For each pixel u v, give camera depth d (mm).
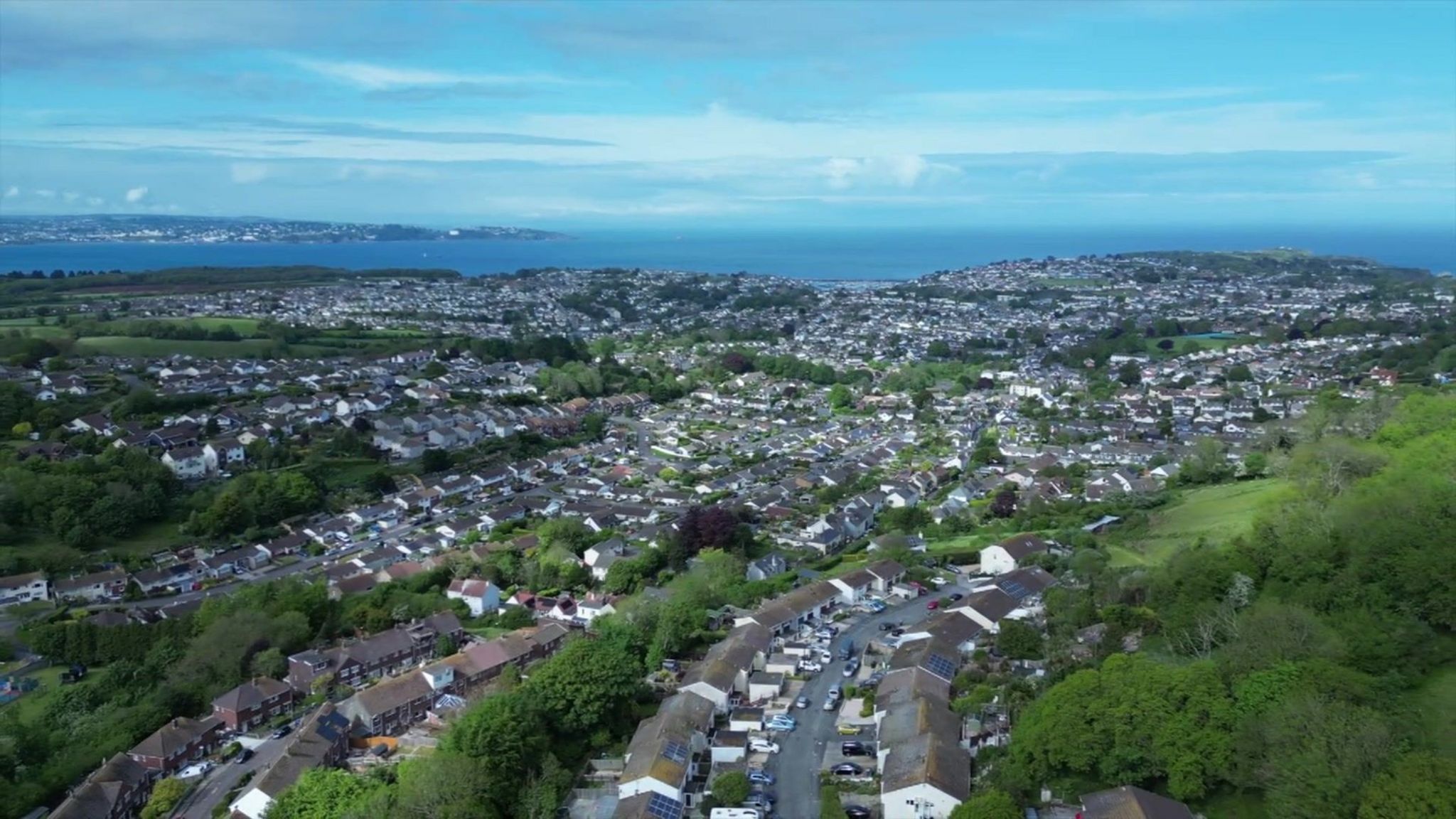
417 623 138500
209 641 125500
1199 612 99250
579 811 87438
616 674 101875
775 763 93438
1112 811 75438
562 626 134375
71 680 128500
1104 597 118375
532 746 91875
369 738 105688
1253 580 104062
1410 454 127875
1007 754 87250
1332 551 100000
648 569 153500
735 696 107812
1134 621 109000
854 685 108750
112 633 132750
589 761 95625
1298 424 192500
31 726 110562
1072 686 86375
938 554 155375
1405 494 105062
